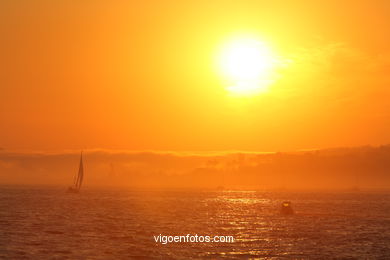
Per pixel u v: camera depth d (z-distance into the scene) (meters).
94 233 112.38
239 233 117.00
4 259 79.38
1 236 105.25
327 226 135.00
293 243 99.88
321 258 83.62
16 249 88.31
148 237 106.19
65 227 124.81
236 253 86.75
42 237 104.44
